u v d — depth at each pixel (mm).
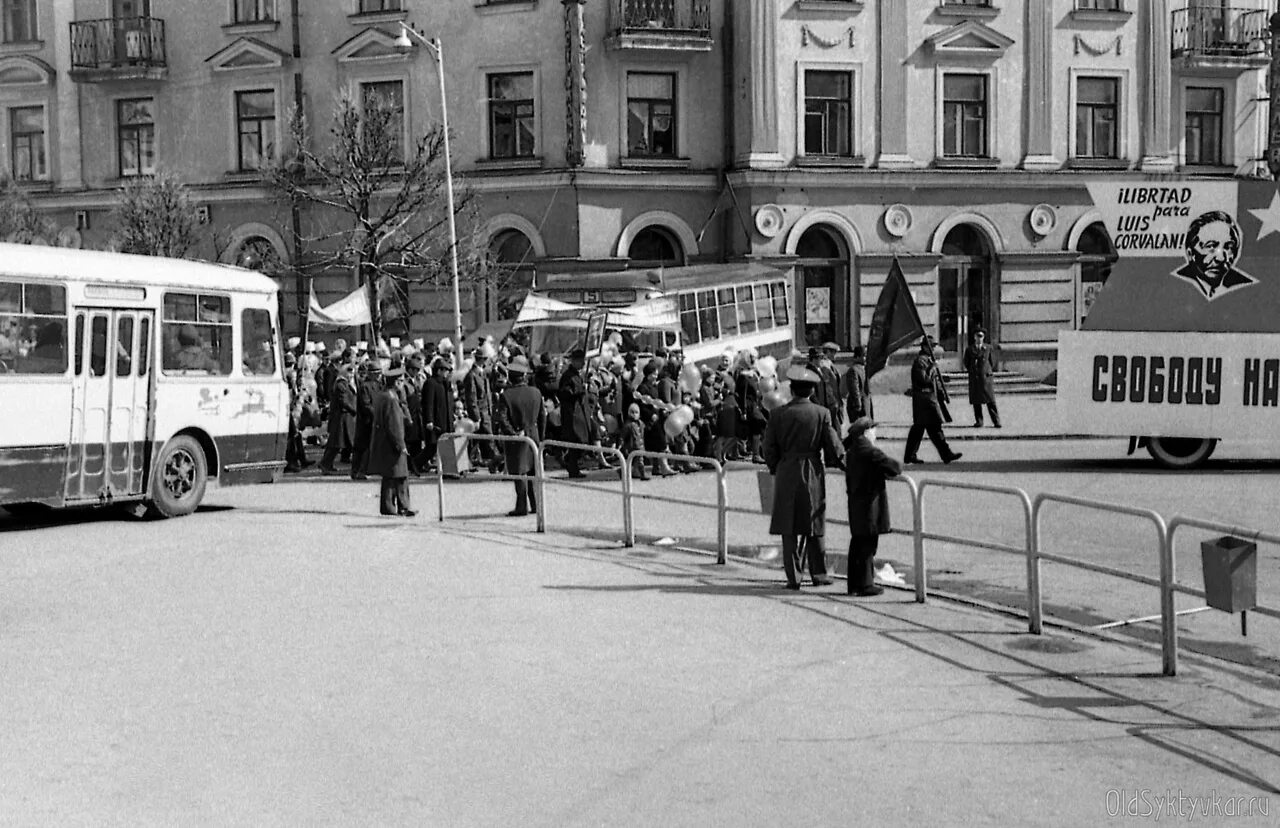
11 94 40625
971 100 39219
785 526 12477
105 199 40125
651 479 22609
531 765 7359
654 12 37031
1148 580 9523
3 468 15961
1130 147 40156
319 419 26609
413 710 8445
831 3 37656
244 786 7023
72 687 9008
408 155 38250
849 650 10039
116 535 16219
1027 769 7273
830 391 24500
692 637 10469
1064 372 22234
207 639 10422
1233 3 40469
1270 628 11305
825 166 37844
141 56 39500
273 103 39344
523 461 17812
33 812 6629
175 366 18047
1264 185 21297
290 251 39312
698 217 38188
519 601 11906
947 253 39750
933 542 15734
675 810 6645
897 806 6695
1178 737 7863
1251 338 21234
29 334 16281
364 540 15672
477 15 37656
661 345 29812
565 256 37125
